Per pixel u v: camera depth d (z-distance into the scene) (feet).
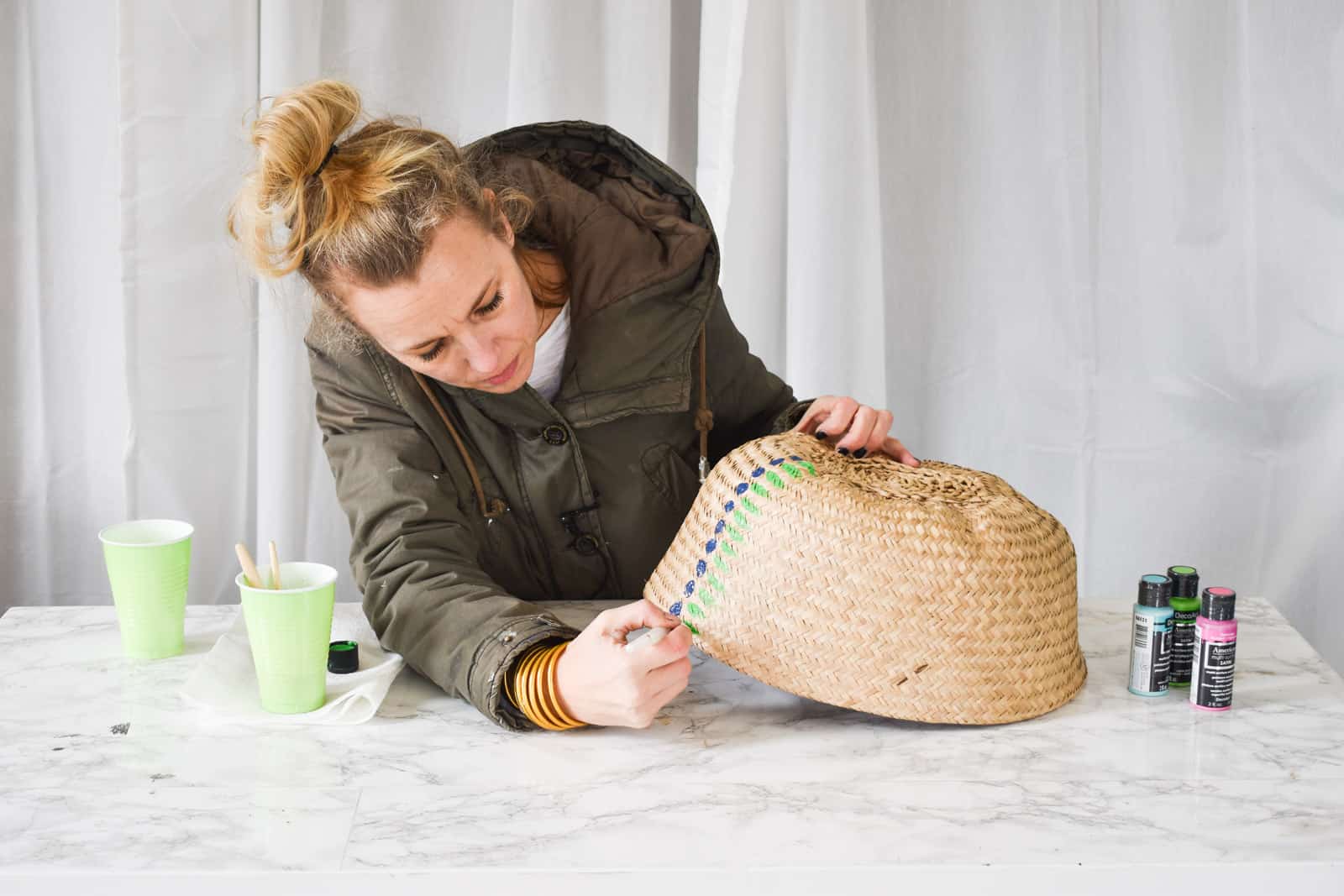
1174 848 3.12
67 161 6.05
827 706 3.96
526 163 4.53
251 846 3.09
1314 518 6.35
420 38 6.05
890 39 6.13
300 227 3.58
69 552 6.43
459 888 2.99
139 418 6.04
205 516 6.24
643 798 3.35
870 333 6.15
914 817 3.26
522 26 5.83
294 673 3.77
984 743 3.70
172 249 5.92
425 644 3.97
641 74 5.87
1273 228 6.15
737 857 3.05
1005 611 3.74
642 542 4.77
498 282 3.80
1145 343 6.34
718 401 4.99
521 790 3.39
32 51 5.94
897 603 3.66
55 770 3.47
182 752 3.59
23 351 6.21
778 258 6.31
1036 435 6.47
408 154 3.68
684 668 3.66
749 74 6.04
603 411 4.45
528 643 3.75
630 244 4.40
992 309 6.39
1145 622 4.03
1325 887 3.06
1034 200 6.23
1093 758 3.61
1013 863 3.04
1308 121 6.04
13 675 4.11
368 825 3.20
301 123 3.62
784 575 3.71
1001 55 6.12
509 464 4.55
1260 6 5.95
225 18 5.76
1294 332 6.23
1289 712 3.96
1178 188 6.15
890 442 4.52
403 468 4.24
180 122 5.81
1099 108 6.15
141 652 4.25
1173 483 6.45
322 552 6.32
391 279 3.59
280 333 5.92
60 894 2.96
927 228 6.33
